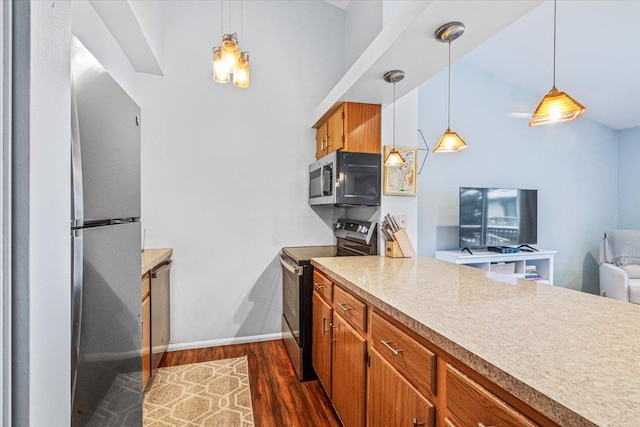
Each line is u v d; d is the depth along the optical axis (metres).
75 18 1.65
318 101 3.02
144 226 2.62
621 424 0.49
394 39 1.49
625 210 4.52
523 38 3.25
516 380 0.62
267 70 2.89
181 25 2.68
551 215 4.34
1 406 0.47
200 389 2.08
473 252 3.76
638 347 0.77
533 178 4.25
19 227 0.49
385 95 2.16
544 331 0.87
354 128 2.29
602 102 4.02
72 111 0.73
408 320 1.00
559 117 1.49
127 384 1.10
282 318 2.89
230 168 2.80
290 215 2.95
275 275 2.92
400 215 2.36
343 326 1.61
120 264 1.05
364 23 2.73
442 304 1.12
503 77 4.07
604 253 4.04
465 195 3.73
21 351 0.49
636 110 4.00
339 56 3.09
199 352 2.65
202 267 2.75
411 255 2.21
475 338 0.82
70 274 0.69
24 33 0.50
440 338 0.85
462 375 0.81
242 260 2.84
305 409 1.88
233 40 1.84
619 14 2.64
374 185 2.31
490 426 0.72
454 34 1.42
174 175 2.68
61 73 0.64
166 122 2.65
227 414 1.83
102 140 0.92
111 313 0.97
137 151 1.26
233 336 2.83
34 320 0.53
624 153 4.54
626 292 3.44
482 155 4.03
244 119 2.83
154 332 2.15
